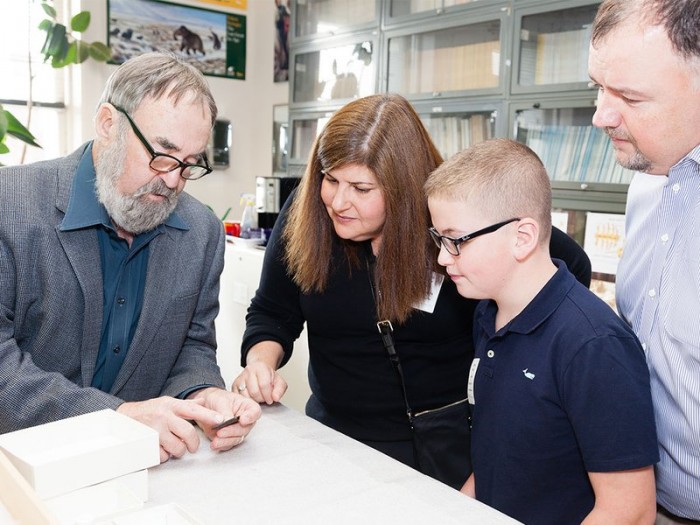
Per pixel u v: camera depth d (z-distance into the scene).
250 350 1.33
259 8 4.47
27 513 0.63
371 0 3.33
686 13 0.73
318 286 1.26
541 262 0.99
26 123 3.83
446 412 1.17
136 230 1.09
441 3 2.91
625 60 0.78
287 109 4.25
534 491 0.96
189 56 4.25
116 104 1.03
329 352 1.32
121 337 1.15
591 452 0.87
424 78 3.13
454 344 1.26
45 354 1.09
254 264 2.44
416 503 0.82
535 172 0.98
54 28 3.45
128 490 0.74
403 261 1.16
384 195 1.13
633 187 1.10
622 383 0.86
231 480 0.87
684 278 0.90
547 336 0.94
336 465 0.93
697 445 0.90
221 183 4.52
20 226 1.03
